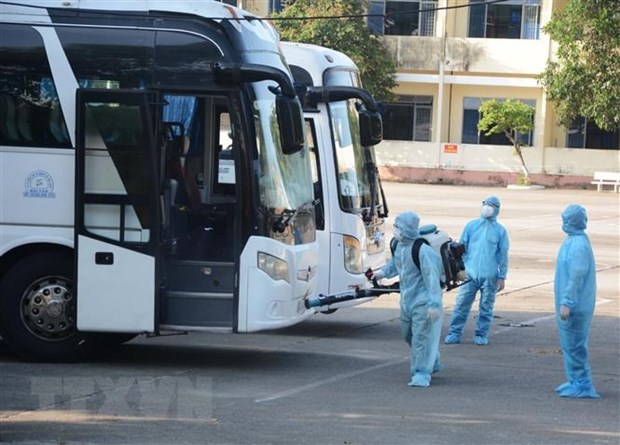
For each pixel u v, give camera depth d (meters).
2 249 13.87
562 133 65.19
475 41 64.69
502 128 61.53
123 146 13.58
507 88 65.38
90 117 13.62
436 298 13.09
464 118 66.12
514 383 13.71
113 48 13.79
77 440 10.25
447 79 65.12
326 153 17.11
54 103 13.85
